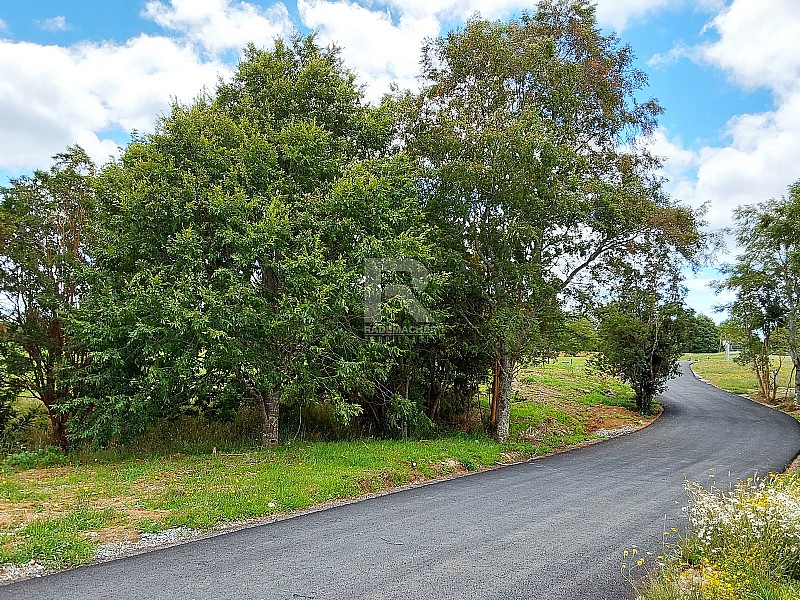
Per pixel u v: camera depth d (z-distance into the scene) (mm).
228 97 15102
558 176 14953
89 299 13391
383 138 15250
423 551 6816
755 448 15852
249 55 15180
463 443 14797
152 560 6379
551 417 20203
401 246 12906
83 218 16172
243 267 12570
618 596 5496
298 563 6344
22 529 6945
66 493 9102
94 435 12672
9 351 14922
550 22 16719
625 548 6984
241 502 8578
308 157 13141
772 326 27609
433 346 16750
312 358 13562
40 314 15438
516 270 15234
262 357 12945
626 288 17328
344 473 10789
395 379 16547
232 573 6016
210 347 12188
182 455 12969
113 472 10891
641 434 18844
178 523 7605
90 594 5414
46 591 5469
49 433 16312
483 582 5844
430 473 11930
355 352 13617
